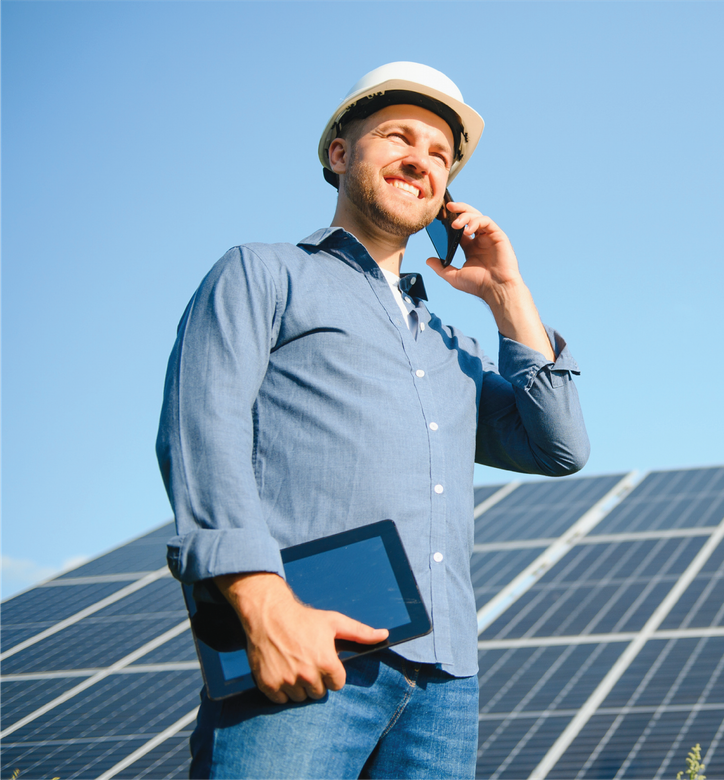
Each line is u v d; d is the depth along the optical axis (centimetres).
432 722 237
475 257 317
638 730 1456
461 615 244
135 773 1488
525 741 1500
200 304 249
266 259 258
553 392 284
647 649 1722
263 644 201
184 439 225
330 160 311
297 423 246
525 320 299
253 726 212
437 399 266
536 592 2122
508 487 3028
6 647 2294
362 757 229
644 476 2861
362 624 210
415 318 286
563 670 1712
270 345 254
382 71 299
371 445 242
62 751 1638
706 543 2177
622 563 2178
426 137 296
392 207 290
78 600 2562
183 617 2223
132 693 1845
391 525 229
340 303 262
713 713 1447
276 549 213
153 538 3097
